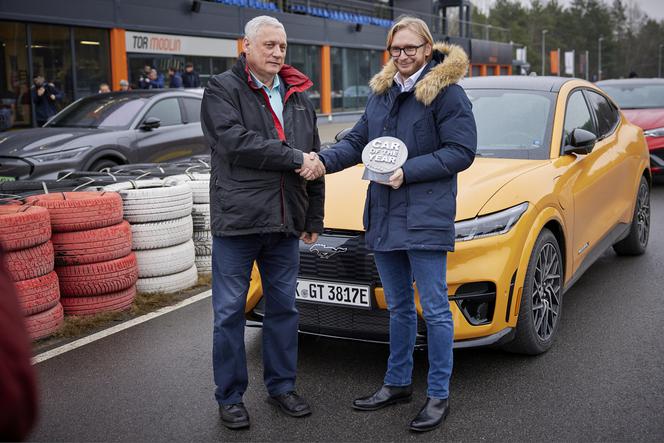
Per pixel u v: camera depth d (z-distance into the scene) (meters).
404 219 3.14
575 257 4.49
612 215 5.33
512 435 3.07
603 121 5.61
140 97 9.70
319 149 3.45
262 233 3.15
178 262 5.34
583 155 4.74
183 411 3.40
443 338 3.19
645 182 6.31
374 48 31.00
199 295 5.34
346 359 4.04
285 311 3.39
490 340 3.56
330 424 3.24
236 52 23.23
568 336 4.29
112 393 3.61
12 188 5.66
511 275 3.59
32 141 8.40
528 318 3.76
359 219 3.68
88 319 4.67
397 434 3.12
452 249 3.13
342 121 29.25
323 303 3.69
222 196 3.15
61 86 17.27
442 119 3.12
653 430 3.07
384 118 3.23
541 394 3.47
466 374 3.75
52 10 16.62
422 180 3.07
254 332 4.55
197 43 21.50
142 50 19.45
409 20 3.15
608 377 3.65
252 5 24.38
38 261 4.32
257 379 3.79
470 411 3.31
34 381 1.13
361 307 3.60
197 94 10.37
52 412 3.40
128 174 6.43
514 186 3.85
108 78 18.56
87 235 4.66
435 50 3.22
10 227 4.13
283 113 3.27
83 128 9.16
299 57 26.80
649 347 4.07
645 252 6.40
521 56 51.75
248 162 3.07
